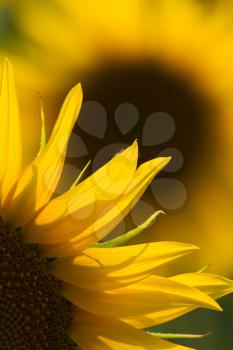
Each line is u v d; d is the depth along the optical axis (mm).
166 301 822
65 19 977
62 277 827
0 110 803
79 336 834
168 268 991
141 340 830
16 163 812
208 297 818
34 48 976
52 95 990
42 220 823
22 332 823
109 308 827
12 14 965
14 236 823
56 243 825
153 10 990
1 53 972
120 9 985
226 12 992
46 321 827
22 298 823
